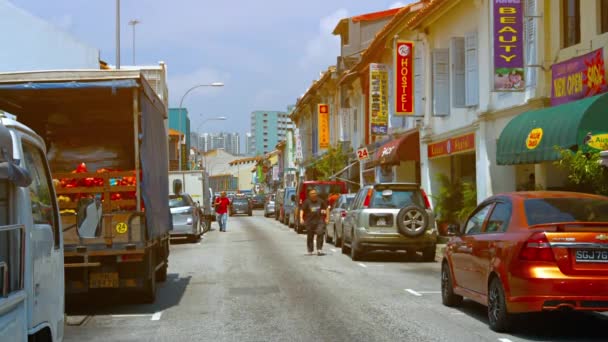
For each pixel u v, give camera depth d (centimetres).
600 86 1425
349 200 2322
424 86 2703
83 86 1013
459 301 1035
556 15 1641
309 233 2003
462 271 962
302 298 1137
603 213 823
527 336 799
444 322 906
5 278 391
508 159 1619
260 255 2005
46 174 550
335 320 928
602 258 750
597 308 741
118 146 1333
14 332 406
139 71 1023
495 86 1681
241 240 2734
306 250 2186
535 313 955
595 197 860
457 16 2350
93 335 850
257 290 1244
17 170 401
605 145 1334
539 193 877
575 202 841
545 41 1683
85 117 1273
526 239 768
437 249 2009
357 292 1206
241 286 1305
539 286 746
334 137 4922
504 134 1662
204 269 1631
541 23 1700
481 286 880
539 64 1708
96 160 1315
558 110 1463
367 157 3178
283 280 1390
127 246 989
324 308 1030
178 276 1495
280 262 1780
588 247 750
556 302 742
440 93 2436
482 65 2106
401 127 3072
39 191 521
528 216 819
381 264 1720
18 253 435
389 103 3180
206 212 3509
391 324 895
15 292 416
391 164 2925
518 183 2030
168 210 1395
